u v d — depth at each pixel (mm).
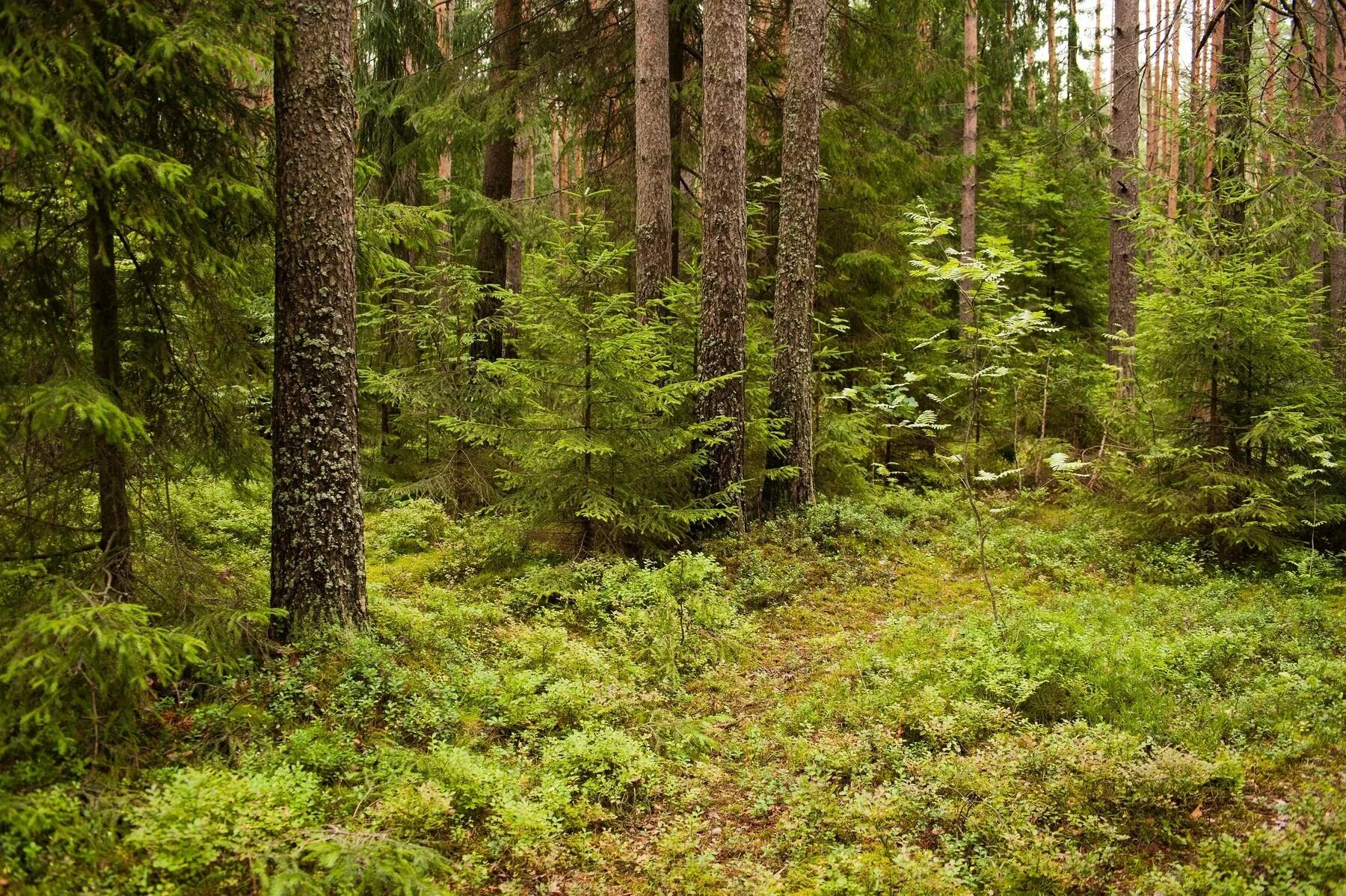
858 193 13406
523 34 12773
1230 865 3900
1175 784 4422
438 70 12391
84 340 4898
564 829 4422
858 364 14391
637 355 8156
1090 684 5754
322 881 3514
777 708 6012
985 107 20094
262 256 5832
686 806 4824
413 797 4145
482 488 11211
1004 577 9133
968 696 5727
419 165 14383
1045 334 16266
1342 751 4918
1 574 4230
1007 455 14805
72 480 4793
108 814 3543
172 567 5105
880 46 12539
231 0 4621
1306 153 8883
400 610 6500
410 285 12008
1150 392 9883
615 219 13266
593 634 7242
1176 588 8336
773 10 12727
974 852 4211
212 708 4562
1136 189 13406
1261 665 6109
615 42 12656
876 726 5414
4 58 3518
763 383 11078
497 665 6141
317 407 5512
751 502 10773
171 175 4012
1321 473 8859
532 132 13602
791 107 10359
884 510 11750
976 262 6660
